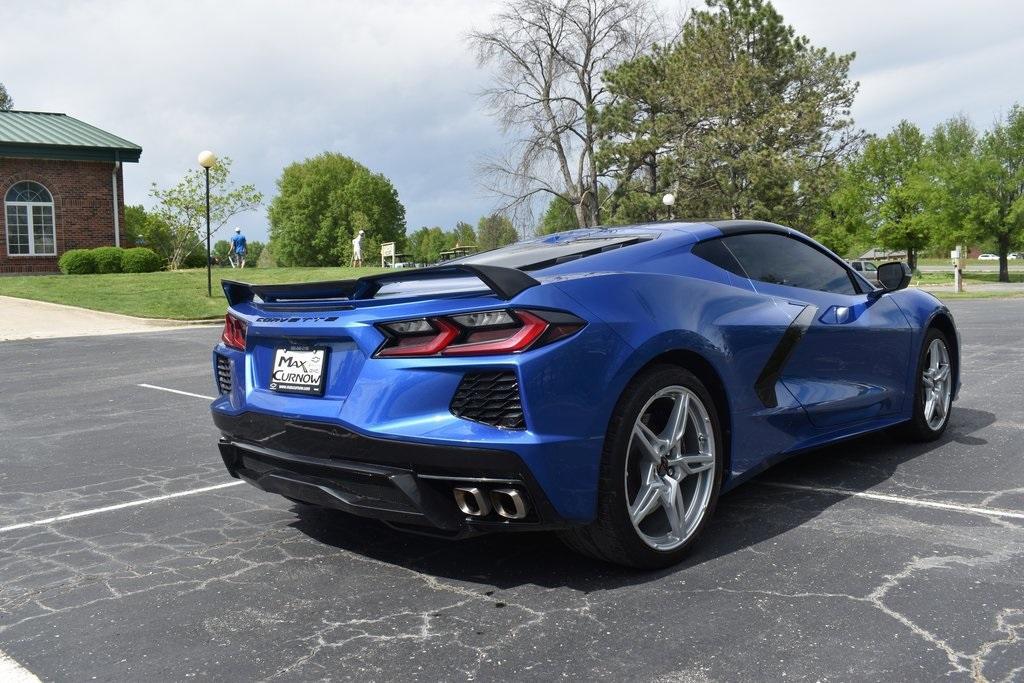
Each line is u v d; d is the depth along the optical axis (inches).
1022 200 1704.0
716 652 85.7
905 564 108.0
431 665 86.1
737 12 1497.3
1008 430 187.5
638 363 104.5
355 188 3275.1
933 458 164.6
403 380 100.3
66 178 1068.5
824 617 93.0
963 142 1907.0
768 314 130.0
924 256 3715.6
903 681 77.8
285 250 3358.8
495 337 97.2
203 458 197.6
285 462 113.6
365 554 123.0
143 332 613.0
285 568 118.1
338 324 106.3
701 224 139.4
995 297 932.0
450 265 101.0
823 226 1867.6
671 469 113.0
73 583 115.3
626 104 1373.0
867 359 154.7
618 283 109.3
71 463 197.2
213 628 98.1
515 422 95.8
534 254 131.4
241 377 123.8
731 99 1382.9
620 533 104.0
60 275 1019.3
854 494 141.4
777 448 132.6
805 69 1529.3
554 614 97.7
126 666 88.7
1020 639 85.7
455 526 101.3
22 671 88.0
